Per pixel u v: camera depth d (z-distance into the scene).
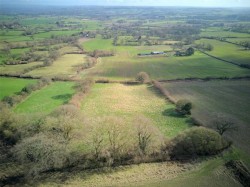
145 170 58.28
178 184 54.00
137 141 63.66
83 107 93.06
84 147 64.50
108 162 59.59
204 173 57.16
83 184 54.22
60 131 64.81
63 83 121.81
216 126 74.75
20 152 56.94
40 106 92.62
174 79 127.75
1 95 100.75
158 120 82.69
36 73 137.25
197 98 101.62
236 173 56.56
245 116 84.38
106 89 114.06
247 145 66.88
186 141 63.62
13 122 69.19
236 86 116.31
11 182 54.53
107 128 63.19
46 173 57.22
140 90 113.06
